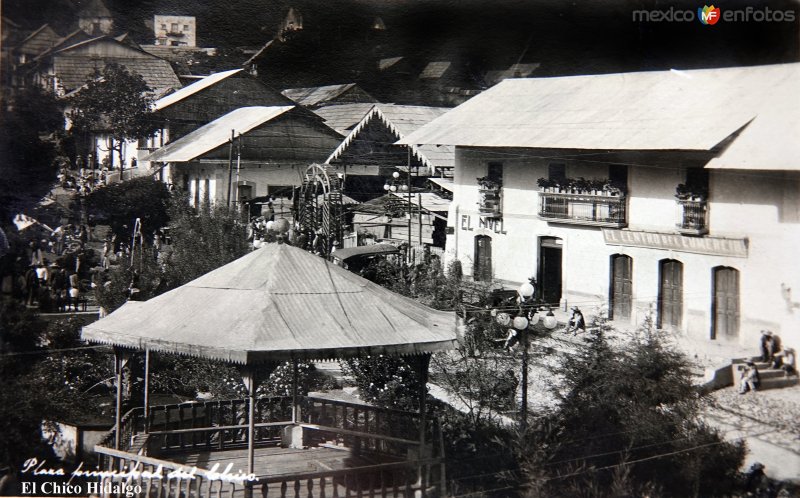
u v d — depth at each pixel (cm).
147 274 3044
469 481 1881
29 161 4153
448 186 4553
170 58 5544
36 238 3809
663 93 3247
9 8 4456
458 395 2267
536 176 3375
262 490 1491
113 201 4172
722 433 2311
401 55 5534
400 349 1616
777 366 2598
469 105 3856
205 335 1555
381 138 5084
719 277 2789
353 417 2152
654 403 2173
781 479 2256
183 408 2020
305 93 5878
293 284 1678
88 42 4828
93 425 2166
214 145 5166
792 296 2630
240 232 3259
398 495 1661
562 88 3691
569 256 3203
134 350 1747
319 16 5703
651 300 2917
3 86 4281
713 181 2812
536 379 2380
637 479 2070
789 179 2652
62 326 2573
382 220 4616
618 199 3025
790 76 3030
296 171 5453
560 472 1962
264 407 2133
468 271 3597
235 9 5722
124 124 4725
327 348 1539
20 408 2181
